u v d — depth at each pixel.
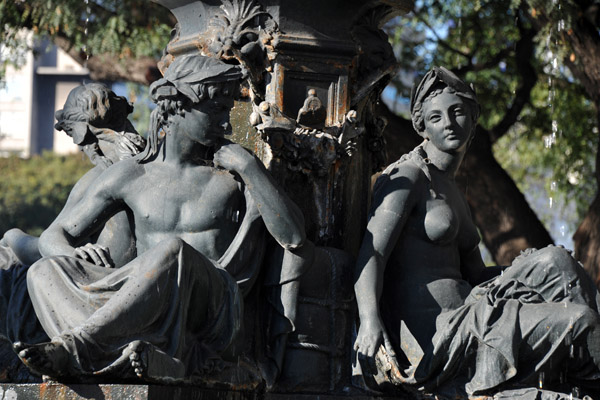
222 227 5.39
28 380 5.23
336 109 5.86
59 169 27.92
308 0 5.85
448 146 5.79
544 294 5.48
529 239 12.36
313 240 5.79
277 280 5.45
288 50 5.80
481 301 5.39
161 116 5.36
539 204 17.84
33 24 12.41
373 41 6.09
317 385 5.48
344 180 5.89
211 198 5.39
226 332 4.99
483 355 5.30
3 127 34.59
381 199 5.70
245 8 5.83
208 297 4.94
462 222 5.87
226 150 5.32
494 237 12.45
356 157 6.07
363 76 6.04
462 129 5.80
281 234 5.30
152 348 4.45
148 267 4.70
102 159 6.16
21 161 28.25
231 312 5.02
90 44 12.22
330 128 5.81
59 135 35.06
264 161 5.73
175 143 5.39
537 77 13.19
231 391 5.02
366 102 6.18
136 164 5.49
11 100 34.56
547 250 5.53
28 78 34.50
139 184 5.45
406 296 5.70
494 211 12.40
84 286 4.75
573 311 5.25
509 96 13.50
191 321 4.90
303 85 5.83
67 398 4.39
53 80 34.75
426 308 5.66
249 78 5.78
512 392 5.24
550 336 5.25
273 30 5.80
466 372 5.38
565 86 13.45
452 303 5.67
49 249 5.26
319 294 5.58
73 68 34.62
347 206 5.91
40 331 5.39
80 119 6.29
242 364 5.23
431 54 13.37
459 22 12.73
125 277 4.73
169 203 5.40
